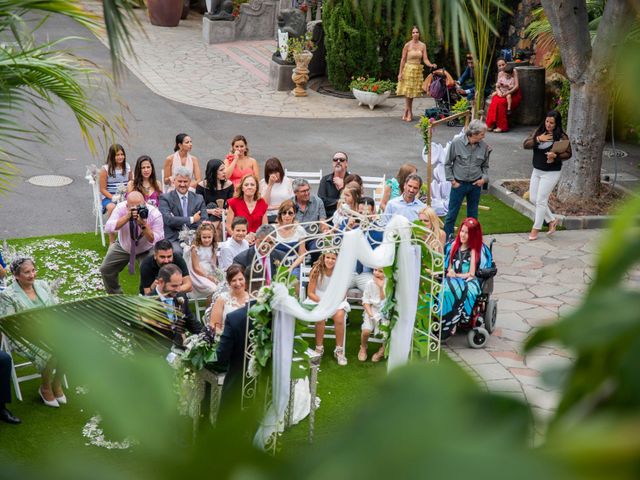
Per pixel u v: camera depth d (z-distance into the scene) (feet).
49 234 41.37
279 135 62.64
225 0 94.58
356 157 57.77
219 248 32.53
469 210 41.45
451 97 66.39
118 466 1.11
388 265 25.75
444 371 1.01
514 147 60.03
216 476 0.95
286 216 31.60
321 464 0.90
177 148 43.29
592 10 44.06
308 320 22.80
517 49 69.26
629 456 0.86
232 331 23.52
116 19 10.55
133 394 1.21
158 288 26.50
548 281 37.47
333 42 74.49
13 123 17.89
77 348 1.31
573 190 45.42
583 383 1.06
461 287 30.17
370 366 30.09
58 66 18.29
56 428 24.95
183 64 85.05
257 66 85.35
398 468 0.86
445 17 8.59
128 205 32.94
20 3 13.87
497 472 0.85
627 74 1.03
